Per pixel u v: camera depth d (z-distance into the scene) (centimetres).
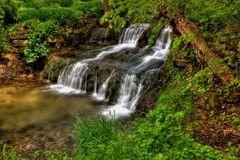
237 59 675
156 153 511
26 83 1208
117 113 885
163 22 732
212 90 686
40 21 1464
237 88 642
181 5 639
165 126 538
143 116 834
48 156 661
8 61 1326
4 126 821
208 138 562
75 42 1448
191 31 653
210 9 676
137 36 1289
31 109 935
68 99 1019
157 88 870
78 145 611
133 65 1042
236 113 606
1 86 1169
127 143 554
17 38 1343
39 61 1352
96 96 1043
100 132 618
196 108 662
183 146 523
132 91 943
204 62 738
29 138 751
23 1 1934
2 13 1391
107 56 1201
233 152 512
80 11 1585
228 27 729
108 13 724
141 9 697
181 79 807
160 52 1139
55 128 801
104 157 536
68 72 1166
